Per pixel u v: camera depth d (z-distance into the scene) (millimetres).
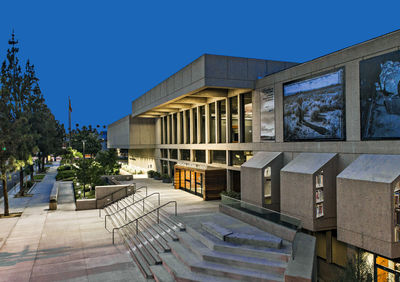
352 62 14438
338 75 15203
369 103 13547
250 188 19625
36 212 26031
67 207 28203
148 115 42781
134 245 16312
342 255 14734
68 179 48094
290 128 18531
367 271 11398
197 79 22062
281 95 19297
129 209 23781
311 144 16891
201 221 16422
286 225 12969
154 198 25422
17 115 33688
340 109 15086
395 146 12414
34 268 13961
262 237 12500
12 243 17656
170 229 16109
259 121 21578
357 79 14180
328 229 14883
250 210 15688
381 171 11867
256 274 10500
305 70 17359
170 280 11367
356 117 14211
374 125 13312
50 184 44250
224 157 26156
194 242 13539
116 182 33188
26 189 39281
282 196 16516
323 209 14781
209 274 11109
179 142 36094
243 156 23484
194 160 32250
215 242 12625
